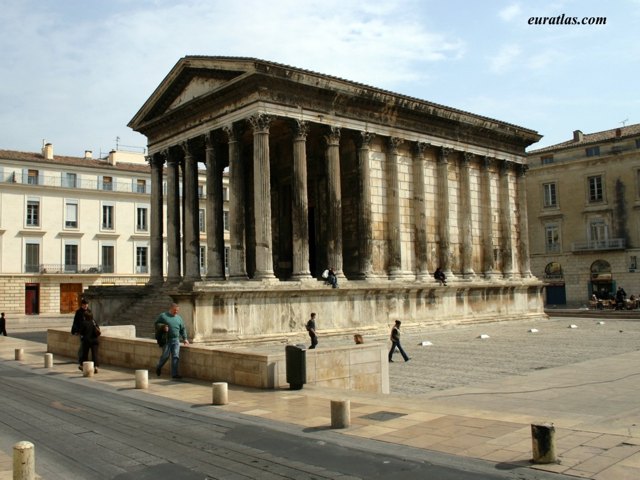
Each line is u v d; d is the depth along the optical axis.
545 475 9.19
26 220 67.62
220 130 37.50
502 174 49.94
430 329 40.19
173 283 41.31
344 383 17.83
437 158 44.53
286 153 44.78
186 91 40.03
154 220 43.50
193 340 29.02
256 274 33.41
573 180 71.00
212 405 15.05
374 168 40.28
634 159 66.31
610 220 68.06
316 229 42.84
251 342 30.73
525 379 20.77
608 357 26.34
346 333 35.25
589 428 11.99
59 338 28.95
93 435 12.35
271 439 11.67
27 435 12.45
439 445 10.95
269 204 33.88
